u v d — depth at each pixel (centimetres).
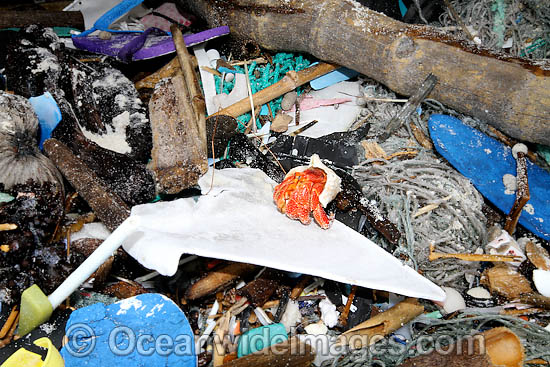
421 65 47
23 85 47
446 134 48
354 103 54
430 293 35
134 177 43
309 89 56
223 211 38
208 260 41
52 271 38
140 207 36
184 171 43
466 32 57
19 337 36
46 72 47
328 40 50
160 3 65
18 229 39
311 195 38
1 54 55
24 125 42
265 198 41
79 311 34
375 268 36
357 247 38
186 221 36
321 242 38
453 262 44
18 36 50
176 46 52
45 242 40
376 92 55
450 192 46
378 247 39
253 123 51
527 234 46
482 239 45
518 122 45
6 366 31
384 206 46
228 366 33
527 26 57
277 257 33
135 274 41
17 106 42
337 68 55
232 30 55
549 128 44
